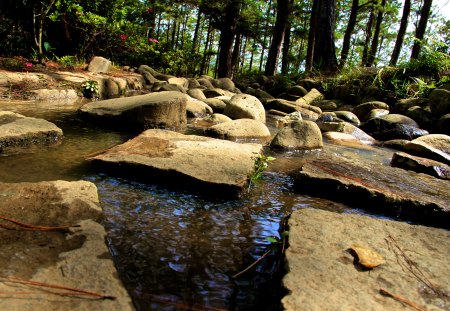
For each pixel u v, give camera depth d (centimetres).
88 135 425
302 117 844
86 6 1003
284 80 1284
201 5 1594
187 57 1578
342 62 1335
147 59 1352
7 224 179
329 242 188
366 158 475
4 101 555
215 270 176
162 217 229
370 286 152
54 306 126
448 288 155
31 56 821
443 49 1045
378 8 1627
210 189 273
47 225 183
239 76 1894
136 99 537
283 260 170
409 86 909
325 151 495
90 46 1086
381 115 778
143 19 1585
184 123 553
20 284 135
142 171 292
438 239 204
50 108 557
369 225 214
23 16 808
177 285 160
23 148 343
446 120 671
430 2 1333
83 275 146
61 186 232
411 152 520
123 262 173
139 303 145
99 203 219
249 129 530
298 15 2303
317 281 152
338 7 2545
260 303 154
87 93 711
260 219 243
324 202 290
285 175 354
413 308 140
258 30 2056
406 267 170
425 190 317
